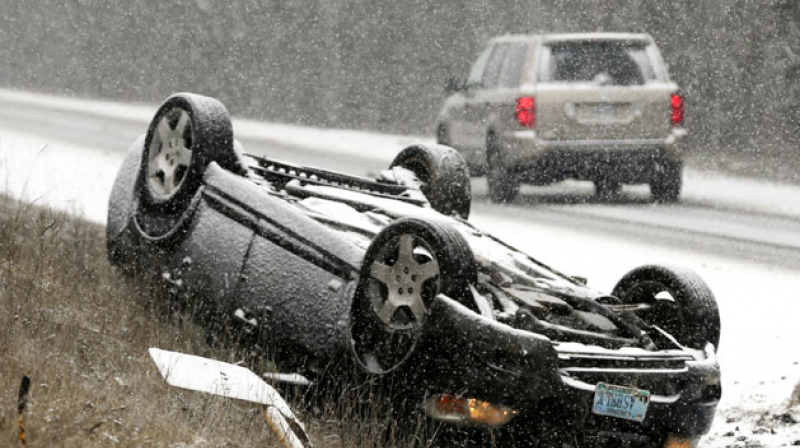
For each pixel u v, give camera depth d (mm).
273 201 22281
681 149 51812
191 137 24156
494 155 52812
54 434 15734
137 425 17062
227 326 22219
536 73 51281
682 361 20141
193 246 23234
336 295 20594
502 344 18359
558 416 18625
